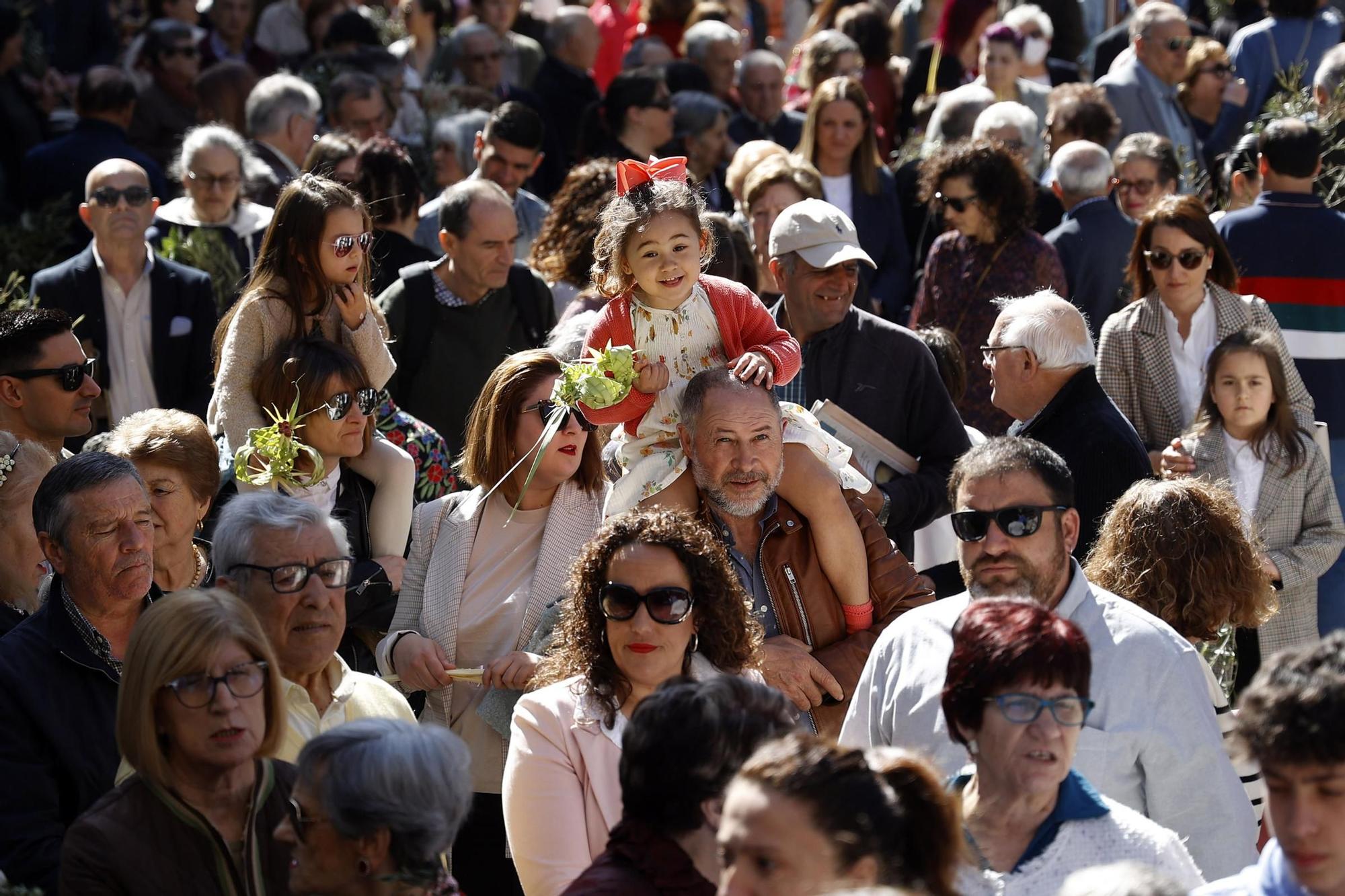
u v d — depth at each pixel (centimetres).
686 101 3744
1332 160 3312
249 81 4112
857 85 3369
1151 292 2612
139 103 4288
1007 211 2791
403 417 2331
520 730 1533
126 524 1631
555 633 1634
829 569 1788
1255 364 2377
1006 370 2112
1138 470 2062
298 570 1574
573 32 4341
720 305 1825
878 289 3369
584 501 1888
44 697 1569
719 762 1178
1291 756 1064
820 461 1797
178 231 3084
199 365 2909
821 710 1761
